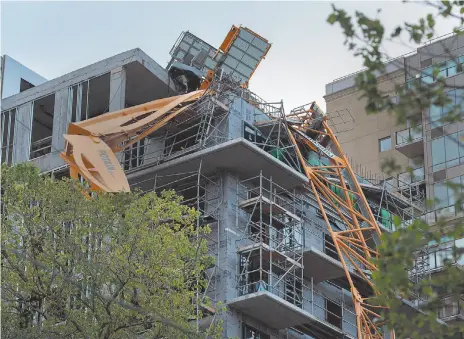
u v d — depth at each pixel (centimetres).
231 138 6188
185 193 6175
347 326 6384
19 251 4512
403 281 2306
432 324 2305
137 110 5984
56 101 6506
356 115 9512
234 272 5800
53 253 4503
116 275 4341
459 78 7975
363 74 2331
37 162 6334
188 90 6650
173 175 6153
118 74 6381
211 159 6072
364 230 6738
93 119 5784
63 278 4366
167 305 4372
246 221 6047
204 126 6181
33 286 4431
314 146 6869
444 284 2316
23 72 7031
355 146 9369
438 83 2338
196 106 6238
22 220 4594
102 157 5466
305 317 5819
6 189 4650
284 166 6216
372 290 6600
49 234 4562
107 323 4259
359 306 6144
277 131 6488
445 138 8350
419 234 2328
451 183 2427
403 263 2327
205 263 4672
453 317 6456
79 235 4541
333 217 6812
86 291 4409
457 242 6838
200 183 6175
